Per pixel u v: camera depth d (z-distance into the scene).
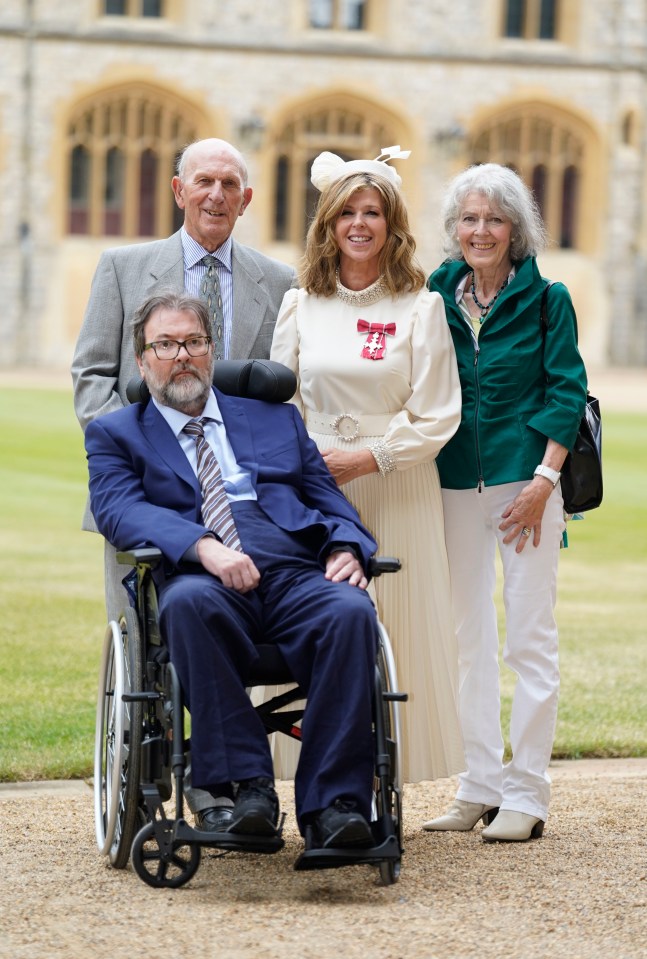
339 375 9.20
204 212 9.84
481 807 9.34
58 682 13.31
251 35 66.06
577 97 68.25
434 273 9.45
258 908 7.46
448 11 67.12
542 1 68.38
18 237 65.44
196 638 7.56
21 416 41.00
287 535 8.38
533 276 9.15
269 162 66.88
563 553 22.92
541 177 69.25
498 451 9.11
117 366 10.01
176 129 66.44
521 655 9.10
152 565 7.93
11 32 64.00
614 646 15.75
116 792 8.09
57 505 26.56
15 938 6.93
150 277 9.93
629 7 68.12
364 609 7.68
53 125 64.94
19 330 66.06
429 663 9.23
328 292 9.39
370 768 7.48
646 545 23.80
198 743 7.47
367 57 66.75
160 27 65.62
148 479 8.46
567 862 8.39
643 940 6.94
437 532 9.23
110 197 66.81
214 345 9.91
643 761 11.34
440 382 9.07
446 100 67.44
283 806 9.94
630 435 39.31
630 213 69.56
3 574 19.77
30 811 9.52
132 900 7.59
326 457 9.04
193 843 7.27
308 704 7.58
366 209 9.08
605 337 69.88
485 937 6.98
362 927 7.13
